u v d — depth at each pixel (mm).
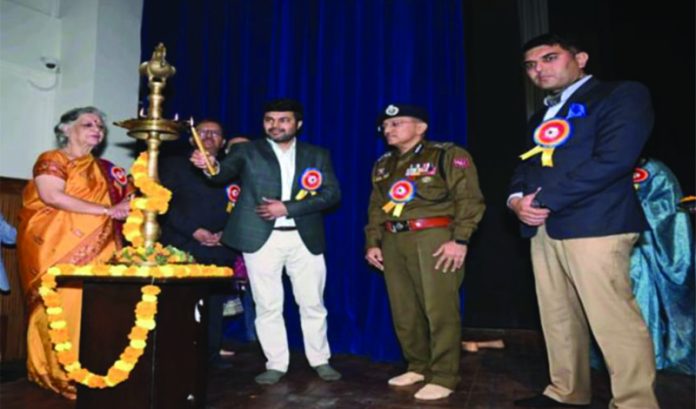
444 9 3066
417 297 2479
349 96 3223
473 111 3811
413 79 3045
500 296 3832
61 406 2139
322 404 2133
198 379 1792
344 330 3168
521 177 2178
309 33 3344
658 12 3334
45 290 1779
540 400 2102
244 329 3490
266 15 3490
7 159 3244
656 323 2762
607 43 3422
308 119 3273
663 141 3289
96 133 2518
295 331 3281
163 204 1824
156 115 1847
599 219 1854
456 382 2305
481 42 3803
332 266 3201
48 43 3471
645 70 3338
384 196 2541
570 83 2053
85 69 3445
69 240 2344
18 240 2432
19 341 2957
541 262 2111
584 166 1840
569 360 2082
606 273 1844
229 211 2832
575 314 2080
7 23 3258
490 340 3457
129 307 1681
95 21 3459
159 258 1740
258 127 3422
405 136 2459
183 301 1753
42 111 3441
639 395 1792
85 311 1716
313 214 2615
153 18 3734
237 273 2932
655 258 2809
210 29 3617
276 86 3352
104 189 2496
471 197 2322
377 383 2482
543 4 3402
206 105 3564
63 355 1720
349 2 3277
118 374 1608
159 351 1658
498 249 3834
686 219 2785
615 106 1860
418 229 2352
